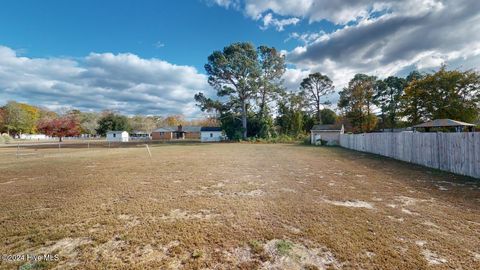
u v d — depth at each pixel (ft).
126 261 8.51
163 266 8.20
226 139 135.64
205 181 21.97
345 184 20.61
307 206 14.51
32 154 52.80
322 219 12.35
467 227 11.24
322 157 42.75
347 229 11.09
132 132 219.82
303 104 147.02
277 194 17.43
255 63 111.65
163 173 26.25
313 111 149.89
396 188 18.99
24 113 175.42
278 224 11.74
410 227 11.27
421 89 71.92
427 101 71.05
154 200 15.88
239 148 69.51
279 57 119.55
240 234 10.64
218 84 116.98
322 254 8.95
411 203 15.01
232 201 15.58
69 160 39.68
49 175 25.43
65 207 14.39
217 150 61.62
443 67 69.46
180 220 12.34
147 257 8.79
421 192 17.65
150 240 10.09
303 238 10.23
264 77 114.11
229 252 9.14
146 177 23.94
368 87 115.14
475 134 22.29
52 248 9.53
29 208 14.29
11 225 11.75
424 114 74.64
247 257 8.80
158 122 279.08
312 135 95.04
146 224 11.79
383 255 8.78
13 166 32.81
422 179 22.27
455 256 8.68
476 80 64.13
